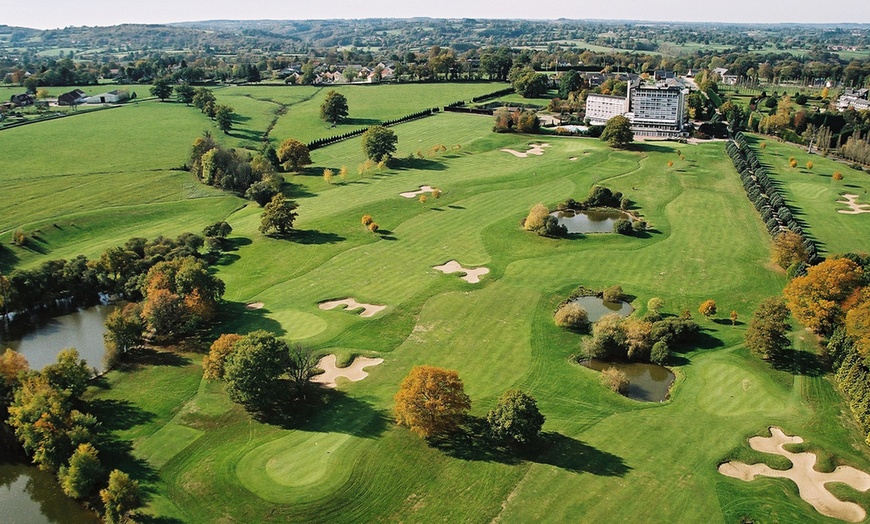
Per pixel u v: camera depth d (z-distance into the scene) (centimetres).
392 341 9738
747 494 6544
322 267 12544
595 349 9275
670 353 9375
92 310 11450
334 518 6300
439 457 7094
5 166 18850
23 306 11175
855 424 7631
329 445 7331
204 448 7381
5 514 6581
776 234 13562
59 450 7038
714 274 12044
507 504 6412
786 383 8519
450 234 14175
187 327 9944
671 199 16638
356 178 18850
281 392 8050
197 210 16162
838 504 6450
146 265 12075
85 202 16062
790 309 9631
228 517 6331
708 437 7438
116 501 6275
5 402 7756
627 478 6750
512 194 17038
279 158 19862
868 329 8088
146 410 8119
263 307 10950
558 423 7700
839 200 16300
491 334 9919
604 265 12506
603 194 16175
